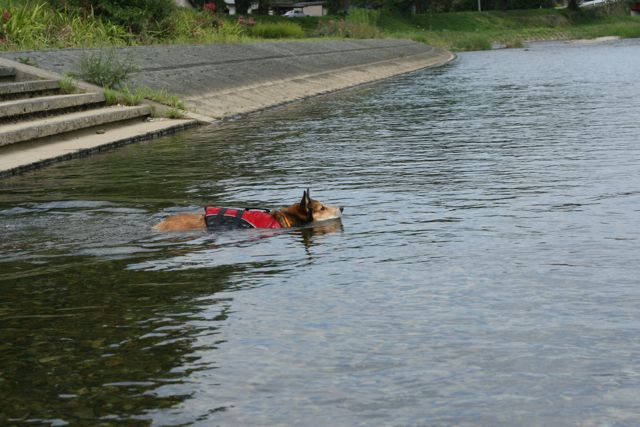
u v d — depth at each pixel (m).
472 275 6.41
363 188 10.54
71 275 6.62
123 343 5.07
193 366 4.68
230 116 21.91
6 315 5.66
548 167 11.88
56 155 13.75
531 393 4.24
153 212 9.12
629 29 108.12
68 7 29.39
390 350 4.86
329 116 21.52
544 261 6.78
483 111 21.61
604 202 9.20
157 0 33.56
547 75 37.66
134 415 4.07
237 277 6.50
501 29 111.56
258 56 33.69
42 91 18.55
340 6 104.88
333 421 3.98
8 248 7.55
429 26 106.62
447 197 9.77
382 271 6.59
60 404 4.21
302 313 5.58
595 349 4.81
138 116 19.34
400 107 23.64
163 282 6.39
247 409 4.12
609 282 6.12
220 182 11.24
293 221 8.34
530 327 5.20
